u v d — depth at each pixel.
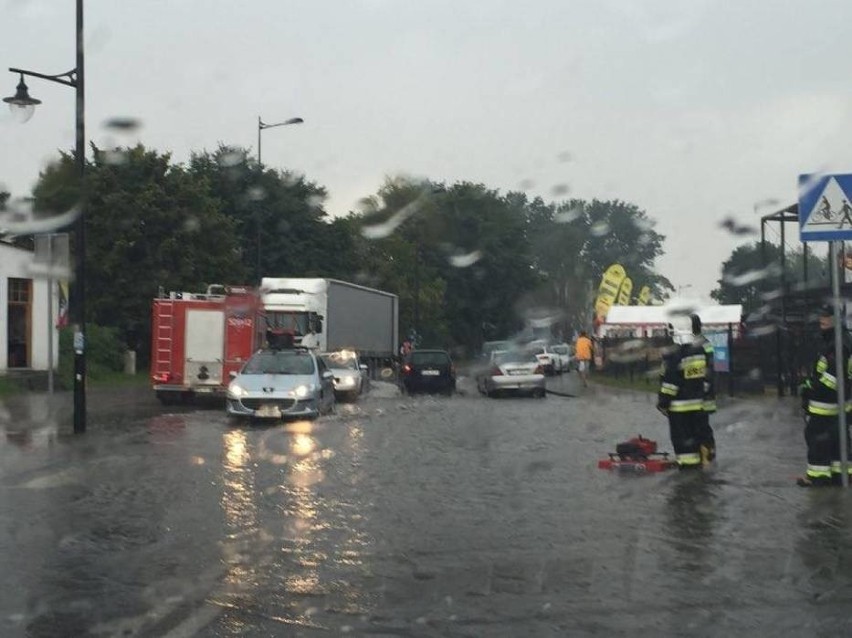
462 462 13.77
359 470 12.90
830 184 10.64
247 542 8.41
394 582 7.12
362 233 52.91
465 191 61.97
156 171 42.12
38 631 5.91
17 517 9.46
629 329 49.78
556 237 65.62
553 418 21.61
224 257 43.56
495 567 7.57
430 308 58.31
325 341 33.12
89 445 15.39
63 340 31.44
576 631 5.96
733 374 27.23
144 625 6.05
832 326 11.15
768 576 7.25
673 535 8.71
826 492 10.79
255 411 19.42
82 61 16.62
